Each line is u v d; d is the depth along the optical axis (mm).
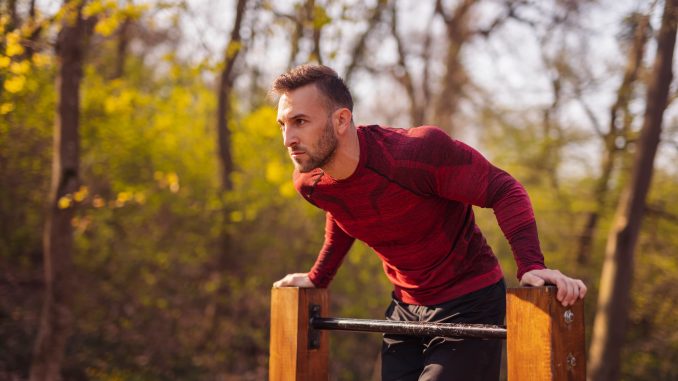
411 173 2037
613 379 8977
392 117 12094
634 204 9000
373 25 9531
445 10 11156
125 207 9820
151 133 9820
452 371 2211
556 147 11320
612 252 9109
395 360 2451
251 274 9898
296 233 9922
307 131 1998
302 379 2285
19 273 10094
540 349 1729
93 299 9922
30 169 9359
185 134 10555
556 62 10766
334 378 9633
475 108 11609
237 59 9469
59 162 6668
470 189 2025
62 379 8359
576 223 11680
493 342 2281
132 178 10016
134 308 10141
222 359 9523
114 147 9625
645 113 8859
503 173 2039
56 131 6691
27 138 9164
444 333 1941
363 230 2262
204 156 10570
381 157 2053
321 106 2000
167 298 10242
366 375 9820
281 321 2330
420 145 2029
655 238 11133
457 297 2289
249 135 9672
